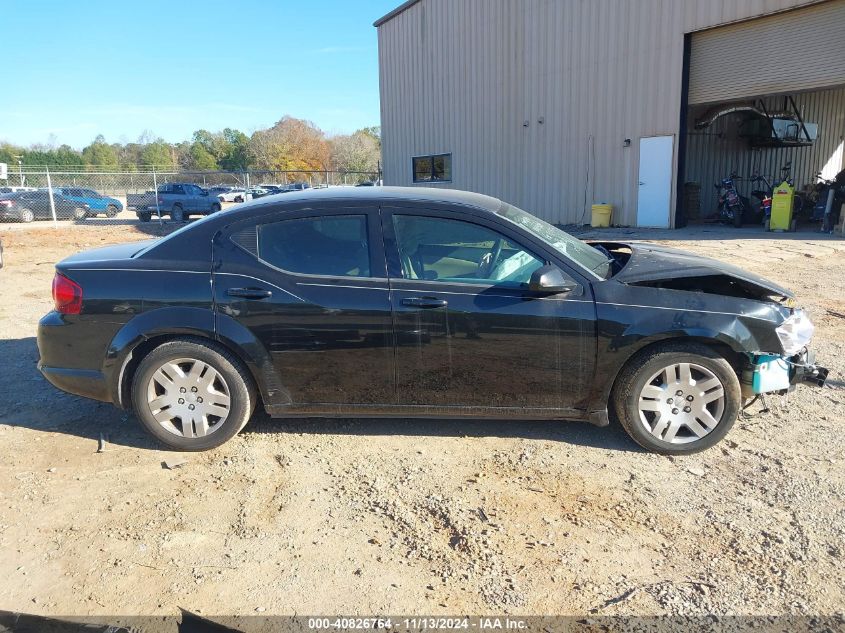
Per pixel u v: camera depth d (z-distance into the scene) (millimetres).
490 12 21281
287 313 3875
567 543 3080
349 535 3160
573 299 3832
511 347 3848
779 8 13812
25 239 18188
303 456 4000
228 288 3904
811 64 13633
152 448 4125
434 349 3873
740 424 4398
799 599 2670
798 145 20906
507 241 3943
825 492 3494
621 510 3357
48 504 3443
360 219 3992
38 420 4562
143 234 20281
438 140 24750
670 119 16344
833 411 4590
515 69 20734
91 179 39594
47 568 2912
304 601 2691
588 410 3955
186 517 3322
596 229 17531
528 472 3770
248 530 3207
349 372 3943
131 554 3014
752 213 18172
